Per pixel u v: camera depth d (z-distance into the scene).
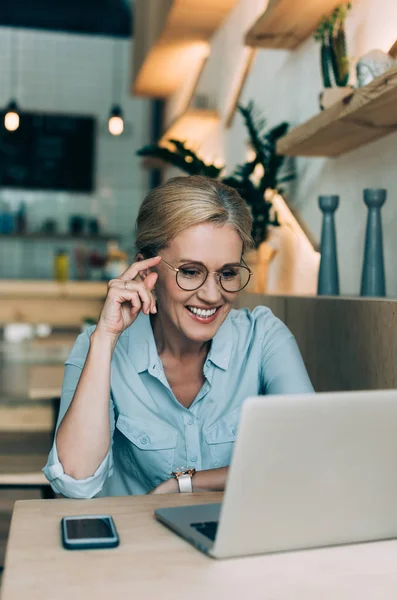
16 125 5.93
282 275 3.24
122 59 7.75
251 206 3.01
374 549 1.01
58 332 6.18
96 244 7.73
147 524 1.10
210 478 1.41
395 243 2.16
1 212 7.56
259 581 0.89
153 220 1.46
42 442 3.10
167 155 3.35
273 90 3.45
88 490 1.37
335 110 2.05
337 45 2.23
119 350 1.60
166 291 1.48
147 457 1.56
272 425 0.91
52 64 7.67
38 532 1.06
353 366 1.77
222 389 1.62
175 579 0.89
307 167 2.95
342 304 1.84
